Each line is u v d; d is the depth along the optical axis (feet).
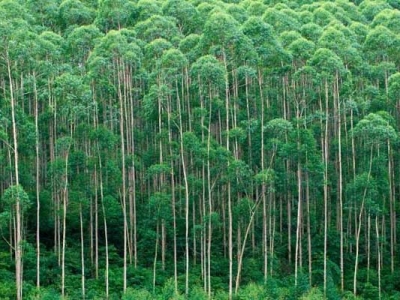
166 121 215.10
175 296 170.81
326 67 195.62
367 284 190.08
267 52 203.92
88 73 200.85
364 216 219.61
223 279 192.54
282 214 226.99
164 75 196.54
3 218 170.71
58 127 220.64
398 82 207.31
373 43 224.74
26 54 183.11
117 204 201.98
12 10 198.70
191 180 200.95
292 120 217.97
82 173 200.75
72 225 208.64
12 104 176.65
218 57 215.31
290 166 219.41
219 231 216.13
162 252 195.83
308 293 178.91
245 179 202.08
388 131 188.65
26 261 188.96
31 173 213.66
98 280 186.19
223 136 218.38
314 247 210.18
